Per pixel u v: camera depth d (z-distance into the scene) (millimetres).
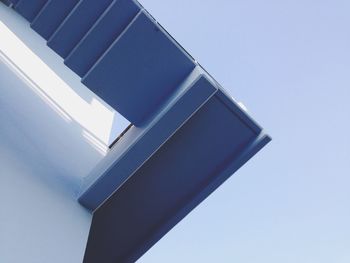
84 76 2955
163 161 3438
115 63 2910
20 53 4363
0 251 2314
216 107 3168
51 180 3080
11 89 3660
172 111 2908
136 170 3244
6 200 2566
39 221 2674
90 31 2883
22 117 3428
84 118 4570
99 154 4160
